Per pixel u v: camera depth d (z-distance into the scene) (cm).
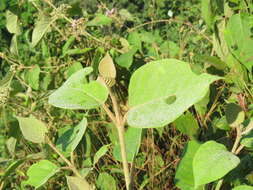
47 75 86
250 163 51
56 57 92
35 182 43
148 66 34
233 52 60
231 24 60
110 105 72
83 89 36
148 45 84
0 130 89
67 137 46
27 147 76
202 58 60
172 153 65
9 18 92
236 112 40
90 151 65
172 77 33
